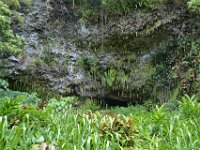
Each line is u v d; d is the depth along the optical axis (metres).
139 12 9.13
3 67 8.85
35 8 9.23
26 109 4.13
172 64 9.36
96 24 9.52
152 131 4.49
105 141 3.77
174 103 8.34
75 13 9.59
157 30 9.20
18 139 3.40
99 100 10.22
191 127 4.38
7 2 7.16
